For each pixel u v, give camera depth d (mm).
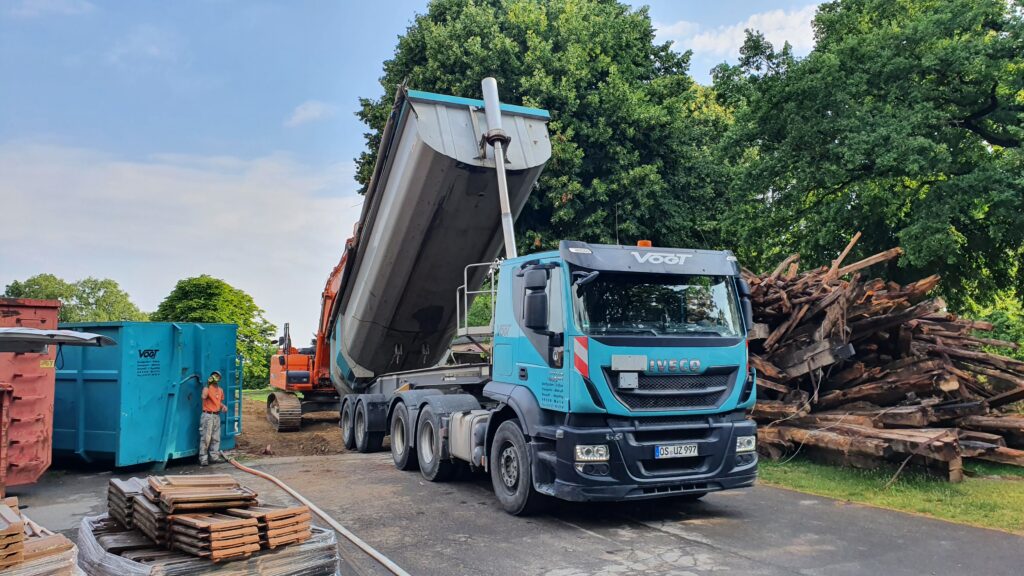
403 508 8336
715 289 7840
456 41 22953
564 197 21031
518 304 8172
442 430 9875
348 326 13664
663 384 7199
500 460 8320
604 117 22141
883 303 10242
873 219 19531
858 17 20594
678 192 23953
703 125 26953
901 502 8047
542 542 6766
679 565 5957
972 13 16719
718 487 7289
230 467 11781
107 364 11156
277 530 4582
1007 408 11594
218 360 12789
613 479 6879
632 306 7387
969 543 6457
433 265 11672
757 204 21031
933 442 8500
